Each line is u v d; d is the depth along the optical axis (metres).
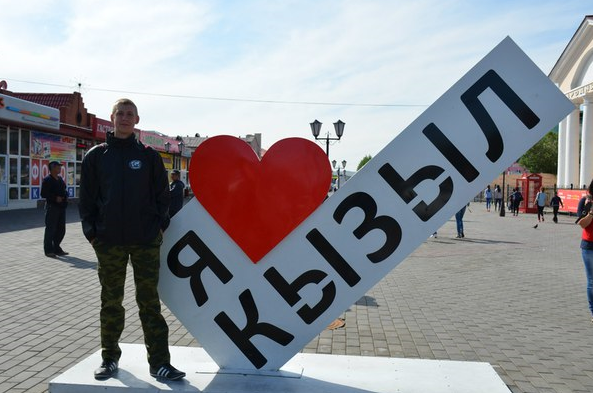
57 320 5.39
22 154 22.72
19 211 21.03
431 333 5.23
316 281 3.54
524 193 33.03
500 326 5.54
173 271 3.64
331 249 3.51
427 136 3.45
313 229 3.52
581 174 31.58
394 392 3.25
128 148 3.30
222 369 3.59
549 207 37.72
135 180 3.24
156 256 3.41
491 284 8.07
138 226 3.24
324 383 3.38
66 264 8.87
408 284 7.98
